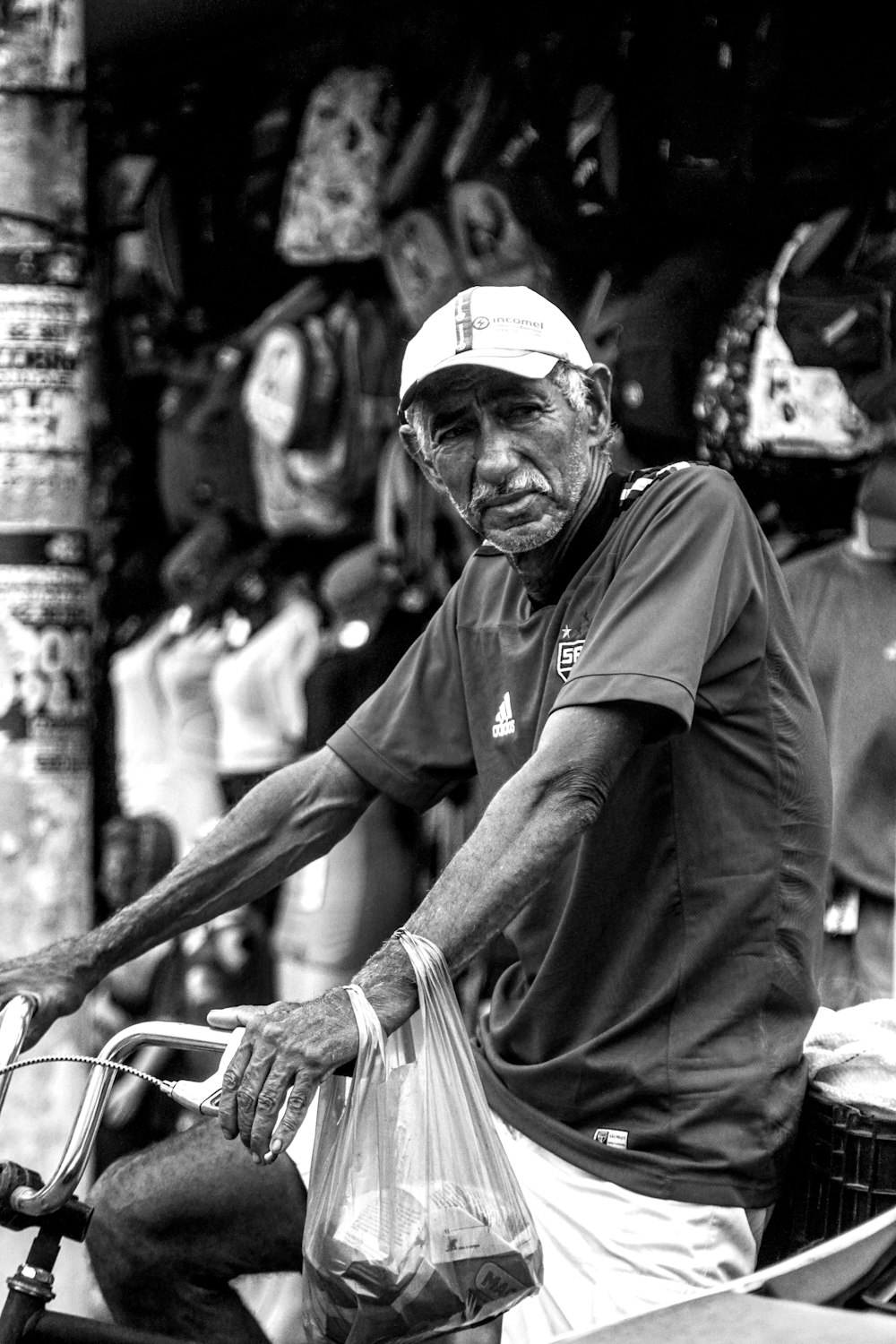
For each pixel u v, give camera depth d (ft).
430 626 15.33
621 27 25.55
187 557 33.99
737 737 13.37
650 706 12.34
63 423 23.50
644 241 26.32
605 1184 13.32
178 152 32.94
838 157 24.02
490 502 13.23
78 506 23.72
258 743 32.63
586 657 12.66
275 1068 11.25
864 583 24.20
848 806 23.86
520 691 14.19
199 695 34.06
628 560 13.15
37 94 23.15
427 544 28.68
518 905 12.01
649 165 25.41
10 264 23.26
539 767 12.25
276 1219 13.98
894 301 23.56
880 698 23.77
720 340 24.86
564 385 13.26
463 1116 11.83
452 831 28.71
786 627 13.82
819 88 24.02
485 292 13.23
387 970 11.71
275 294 32.65
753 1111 13.11
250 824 15.08
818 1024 13.82
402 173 28.30
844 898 24.08
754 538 13.60
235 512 33.12
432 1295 11.69
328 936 29.25
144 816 33.96
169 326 34.12
